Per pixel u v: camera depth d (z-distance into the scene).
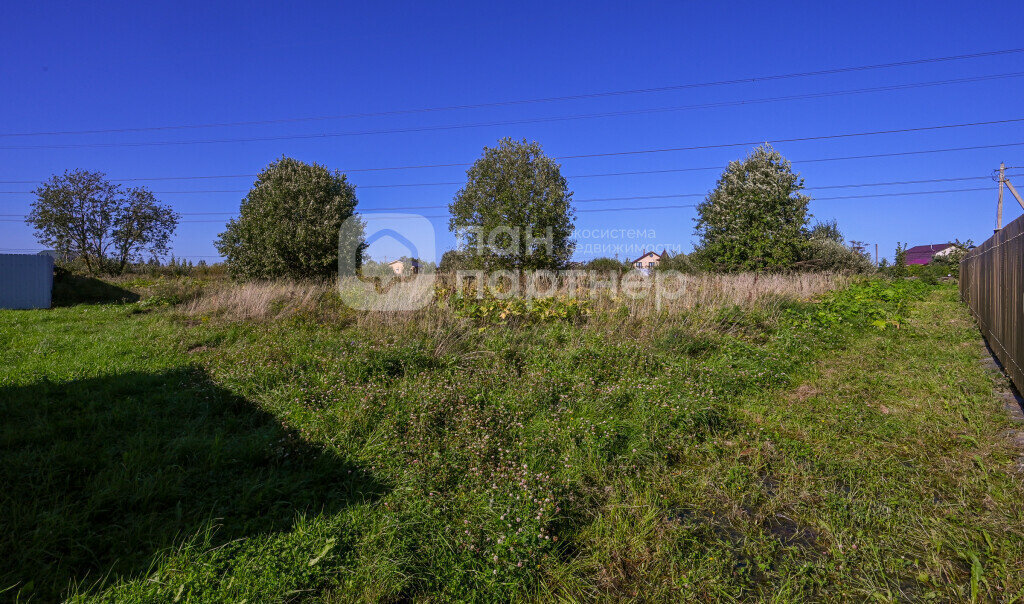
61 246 24.30
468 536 2.54
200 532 2.48
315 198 19.84
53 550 2.32
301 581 2.16
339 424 3.78
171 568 2.19
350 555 2.36
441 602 2.18
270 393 4.50
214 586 2.11
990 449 3.52
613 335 6.70
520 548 2.44
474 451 3.42
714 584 2.31
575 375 5.13
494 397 4.52
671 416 4.06
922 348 6.71
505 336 6.64
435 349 6.16
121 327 8.10
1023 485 2.98
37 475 2.90
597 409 4.29
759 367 5.58
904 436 3.85
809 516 2.86
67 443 3.32
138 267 25.66
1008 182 20.34
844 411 4.40
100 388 4.59
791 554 2.52
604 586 2.36
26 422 3.72
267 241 18.73
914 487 3.07
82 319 9.36
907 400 4.70
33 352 6.11
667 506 2.99
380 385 4.75
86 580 2.18
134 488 2.83
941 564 2.38
